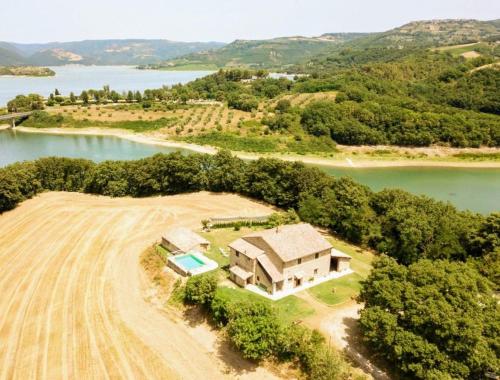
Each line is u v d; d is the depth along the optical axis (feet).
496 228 228.84
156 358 165.78
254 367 160.76
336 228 289.53
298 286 213.87
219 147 591.37
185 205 338.34
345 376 151.02
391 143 589.73
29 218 306.35
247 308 170.19
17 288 214.48
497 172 507.30
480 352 137.69
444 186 450.30
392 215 255.09
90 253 252.62
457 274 162.30
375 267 185.98
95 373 157.58
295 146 586.04
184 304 200.23
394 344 148.46
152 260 241.35
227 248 257.55
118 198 356.79
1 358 165.17
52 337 177.37
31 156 552.82
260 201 352.28
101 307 198.90
